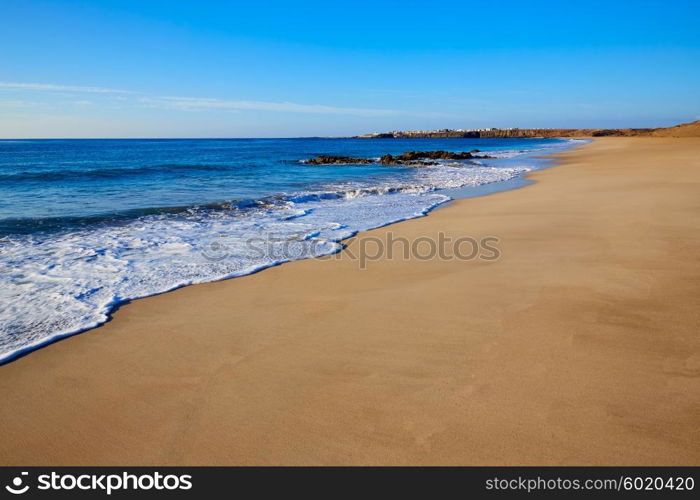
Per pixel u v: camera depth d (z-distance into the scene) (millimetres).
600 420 2662
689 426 2592
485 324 4066
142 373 3393
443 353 3553
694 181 13922
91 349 3799
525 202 11617
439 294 4930
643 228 7656
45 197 13648
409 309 4516
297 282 5566
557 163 28562
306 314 4477
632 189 12750
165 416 2865
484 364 3357
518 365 3318
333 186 17391
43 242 7590
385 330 4031
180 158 40719
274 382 3219
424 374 3250
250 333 4059
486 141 123125
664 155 28344
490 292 4906
